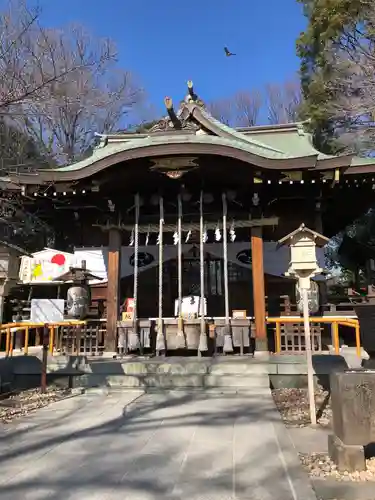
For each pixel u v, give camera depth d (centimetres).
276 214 1267
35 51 1350
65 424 559
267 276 1240
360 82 1722
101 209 1107
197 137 1026
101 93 2008
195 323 969
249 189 1055
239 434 504
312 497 326
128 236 1278
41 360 875
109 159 980
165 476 378
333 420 417
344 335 1152
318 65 1909
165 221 1052
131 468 399
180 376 785
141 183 1059
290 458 415
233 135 1233
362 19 1672
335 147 1936
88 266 1277
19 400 704
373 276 1612
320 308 1163
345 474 372
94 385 799
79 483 364
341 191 1220
